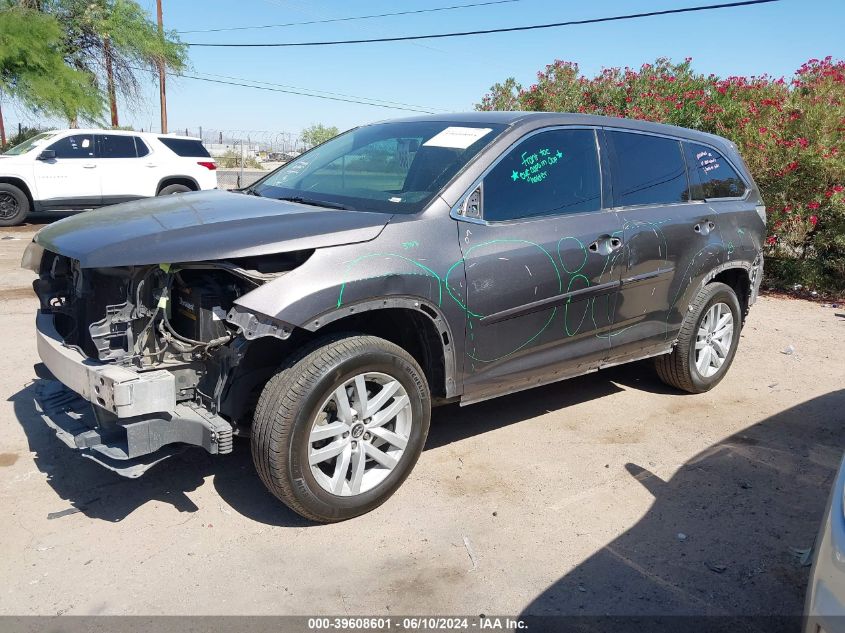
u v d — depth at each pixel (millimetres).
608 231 4395
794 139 9656
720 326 5438
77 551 3236
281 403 3193
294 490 3275
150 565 3154
